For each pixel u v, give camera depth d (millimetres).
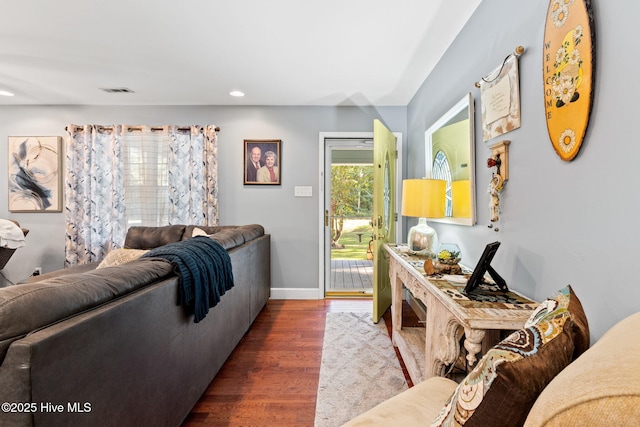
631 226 852
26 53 2408
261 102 3566
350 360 2201
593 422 406
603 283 946
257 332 2695
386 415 954
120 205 3553
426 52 2389
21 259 3645
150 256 1445
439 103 2484
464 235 1989
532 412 474
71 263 3494
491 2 1643
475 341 1068
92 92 3234
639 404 385
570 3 1035
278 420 1596
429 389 1105
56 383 773
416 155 3227
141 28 2072
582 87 996
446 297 1266
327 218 3801
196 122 3656
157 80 2932
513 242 1423
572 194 1063
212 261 1698
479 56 1781
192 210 3588
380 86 3076
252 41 2242
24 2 1785
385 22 1998
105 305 978
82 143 3566
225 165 3686
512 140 1425
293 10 1882
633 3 832
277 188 3703
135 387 1073
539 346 612
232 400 1752
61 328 797
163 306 1254
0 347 718
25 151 3598
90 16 1933
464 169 1929
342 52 2400
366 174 4629
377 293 2900
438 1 1784
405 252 2363
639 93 822
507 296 1283
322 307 3379
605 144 927
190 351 1495
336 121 3676
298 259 3717
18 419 710
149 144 3555
